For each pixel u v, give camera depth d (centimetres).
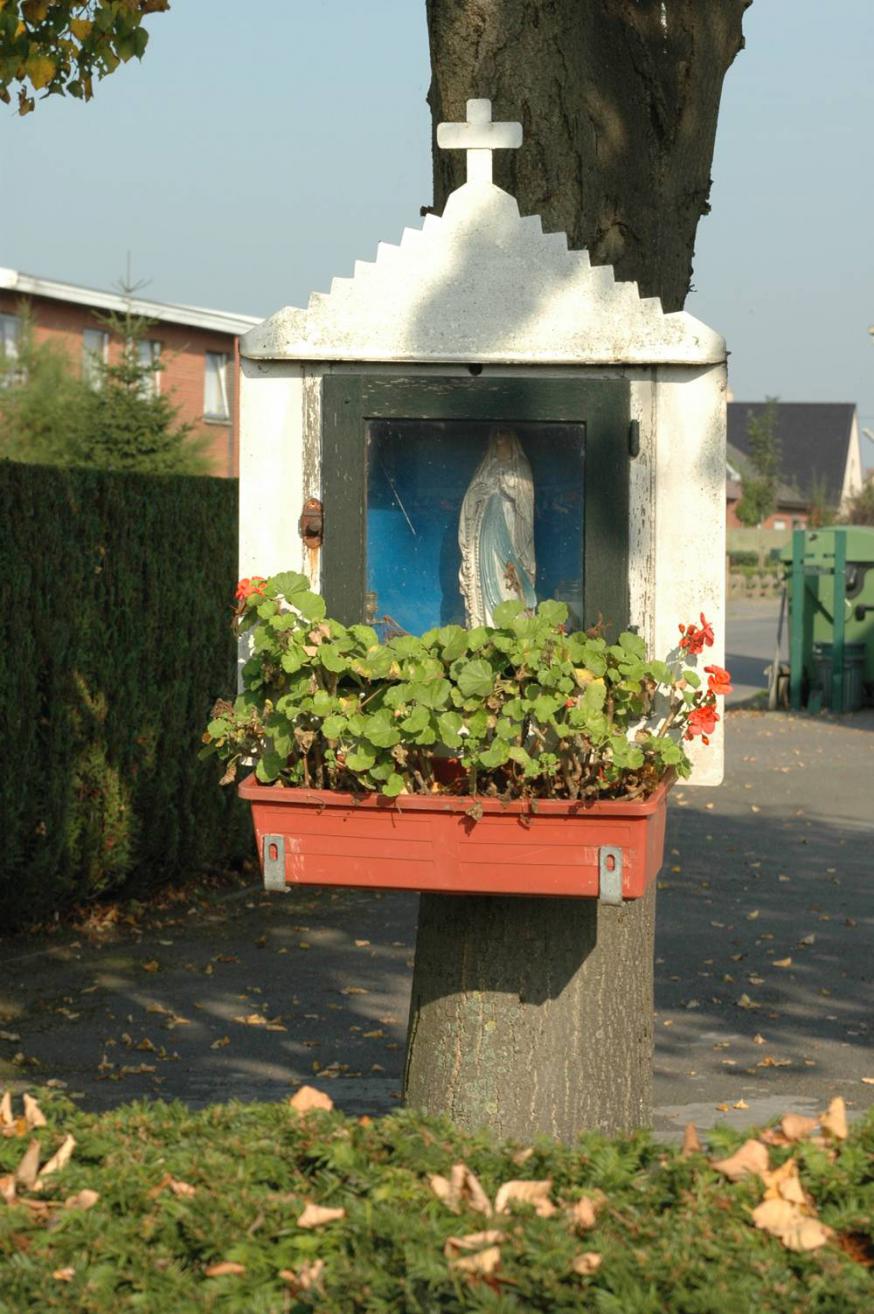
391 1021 763
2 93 696
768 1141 322
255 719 370
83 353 3077
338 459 389
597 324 380
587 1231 279
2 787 859
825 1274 264
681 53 448
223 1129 330
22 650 866
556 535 393
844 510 7738
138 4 681
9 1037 726
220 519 1029
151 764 972
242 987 821
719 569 382
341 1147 307
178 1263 276
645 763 362
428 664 356
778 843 1232
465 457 396
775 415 8050
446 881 351
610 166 438
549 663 351
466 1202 286
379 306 384
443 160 439
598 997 425
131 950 894
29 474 870
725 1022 763
